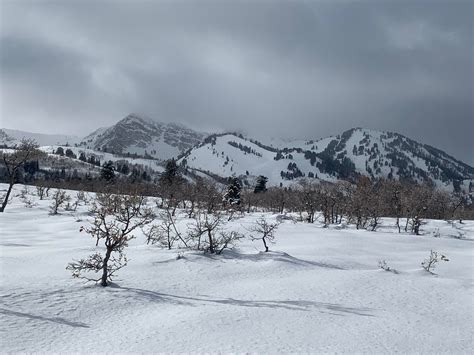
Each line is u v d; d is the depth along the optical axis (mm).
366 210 52031
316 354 8742
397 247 31719
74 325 9875
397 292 15859
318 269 19484
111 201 19672
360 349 9297
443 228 51688
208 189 53531
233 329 10156
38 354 7992
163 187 58219
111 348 8492
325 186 65188
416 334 10883
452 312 13719
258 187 101750
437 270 23016
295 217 58312
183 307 12008
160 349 8531
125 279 15023
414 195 62188
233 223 36500
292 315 11758
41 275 14469
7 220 41250
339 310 12734
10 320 9625
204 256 20047
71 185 92625
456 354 9578
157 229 26969
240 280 16375
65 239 28703
